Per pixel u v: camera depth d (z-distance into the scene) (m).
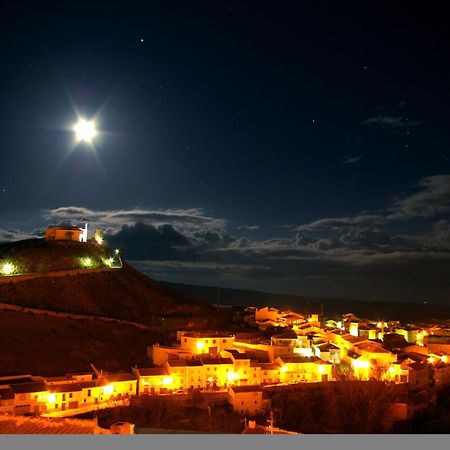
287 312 160.75
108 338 117.75
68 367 96.88
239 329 132.62
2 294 128.50
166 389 90.31
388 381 98.75
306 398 89.88
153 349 106.19
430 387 103.12
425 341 135.75
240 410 82.75
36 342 105.44
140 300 149.50
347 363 111.00
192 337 109.00
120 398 84.62
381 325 154.75
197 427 72.44
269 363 101.31
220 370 95.19
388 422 83.62
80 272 151.88
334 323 154.88
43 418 66.50
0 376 86.00
